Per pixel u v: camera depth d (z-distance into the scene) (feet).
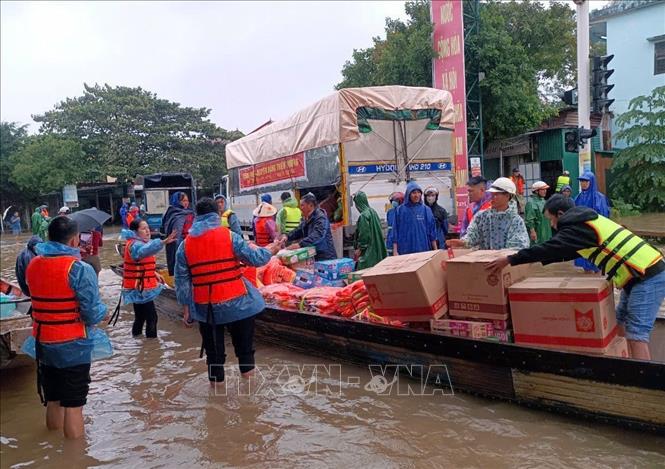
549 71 69.41
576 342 12.67
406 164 29.22
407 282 14.57
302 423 13.89
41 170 104.99
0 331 17.11
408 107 28.81
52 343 13.08
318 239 22.66
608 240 12.84
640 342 12.93
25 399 17.33
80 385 13.65
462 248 18.10
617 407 11.87
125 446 13.34
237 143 44.06
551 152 62.03
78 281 12.90
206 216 14.80
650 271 12.74
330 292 19.35
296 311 18.67
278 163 35.96
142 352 21.36
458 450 11.95
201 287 14.75
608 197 61.36
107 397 16.70
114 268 35.63
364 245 23.63
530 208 31.78
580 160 39.01
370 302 16.11
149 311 23.07
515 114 61.31
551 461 11.21
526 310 13.30
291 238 24.00
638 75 60.03
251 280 18.07
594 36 70.13
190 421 14.48
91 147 109.29
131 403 16.10
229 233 14.87
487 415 13.38
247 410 14.90
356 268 25.11
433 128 30.01
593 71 37.96
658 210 57.72
